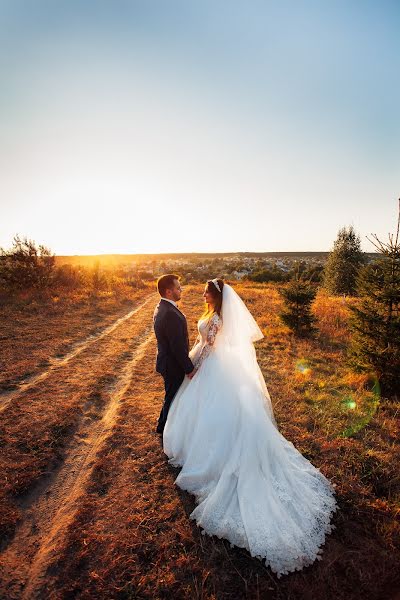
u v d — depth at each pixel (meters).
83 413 5.52
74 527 3.14
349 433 4.91
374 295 6.73
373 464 4.18
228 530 2.96
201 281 39.38
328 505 3.34
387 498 3.63
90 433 4.93
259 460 3.22
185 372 3.99
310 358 8.38
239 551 2.91
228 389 3.59
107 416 5.47
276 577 2.70
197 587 2.58
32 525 3.22
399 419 5.36
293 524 2.92
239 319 3.94
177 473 3.90
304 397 6.07
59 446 4.51
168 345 4.36
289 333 10.75
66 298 17.28
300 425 5.12
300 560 2.74
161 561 2.83
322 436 4.79
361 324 6.91
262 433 3.31
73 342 9.84
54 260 19.75
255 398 3.55
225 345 3.86
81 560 2.82
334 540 3.04
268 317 13.28
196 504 3.41
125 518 3.27
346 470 4.06
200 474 3.47
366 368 6.71
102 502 3.48
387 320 6.64
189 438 3.87
